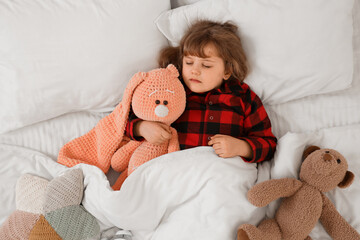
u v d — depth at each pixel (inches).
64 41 38.4
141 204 35.2
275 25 39.4
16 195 37.0
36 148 41.0
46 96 38.9
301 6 39.1
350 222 35.4
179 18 41.4
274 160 38.9
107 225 36.7
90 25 38.9
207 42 37.6
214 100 41.1
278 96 42.3
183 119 41.2
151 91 35.4
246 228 32.2
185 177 35.3
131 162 38.3
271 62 40.4
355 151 39.2
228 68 40.1
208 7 40.5
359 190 36.5
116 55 39.9
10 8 37.3
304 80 41.1
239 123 40.9
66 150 40.1
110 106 43.1
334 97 43.1
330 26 39.6
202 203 34.6
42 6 38.0
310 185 34.7
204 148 37.2
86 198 36.2
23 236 33.7
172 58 42.3
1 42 37.4
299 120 42.8
